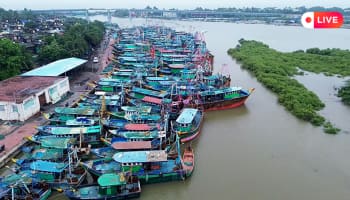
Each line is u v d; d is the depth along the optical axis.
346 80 117.31
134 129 62.81
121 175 46.88
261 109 86.38
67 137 59.22
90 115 69.00
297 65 145.62
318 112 84.12
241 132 71.56
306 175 54.78
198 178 53.22
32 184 45.88
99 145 60.56
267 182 52.53
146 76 103.31
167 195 49.25
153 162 50.44
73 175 48.91
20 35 162.38
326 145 65.62
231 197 48.59
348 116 81.94
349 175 55.00
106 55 147.25
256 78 119.88
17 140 59.34
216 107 84.00
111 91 88.25
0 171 52.38
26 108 68.25
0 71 87.94
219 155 60.94
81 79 101.75
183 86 89.50
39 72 90.81
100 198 45.03
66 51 117.06
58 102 80.00
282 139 68.12
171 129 65.00
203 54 143.62
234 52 177.00
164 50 155.62
